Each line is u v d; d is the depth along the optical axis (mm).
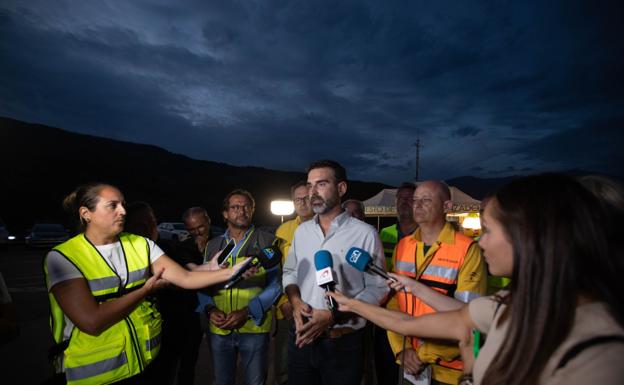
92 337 1742
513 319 825
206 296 2707
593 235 774
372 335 2863
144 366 1887
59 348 1774
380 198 11680
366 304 1619
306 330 1990
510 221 874
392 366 2721
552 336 749
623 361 656
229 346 2654
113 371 1757
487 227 995
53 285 1688
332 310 1861
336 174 2301
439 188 2332
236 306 2654
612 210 874
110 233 1867
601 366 666
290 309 2736
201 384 3576
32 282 9258
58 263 1711
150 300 2055
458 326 1242
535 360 756
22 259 13977
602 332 705
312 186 2297
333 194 2270
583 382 674
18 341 4793
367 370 2648
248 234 2846
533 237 816
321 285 1851
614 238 803
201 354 4340
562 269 771
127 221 2719
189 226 3492
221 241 2951
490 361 914
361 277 2207
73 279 1700
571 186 835
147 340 1921
